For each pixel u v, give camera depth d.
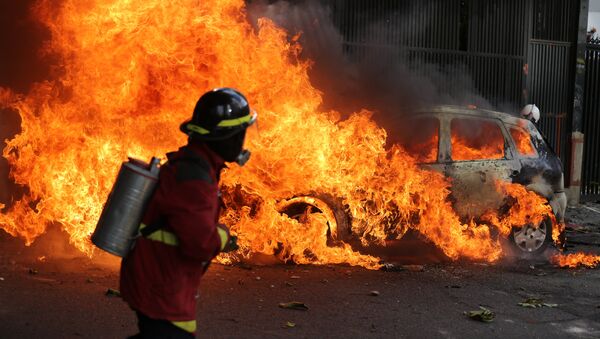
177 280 2.76
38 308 5.05
